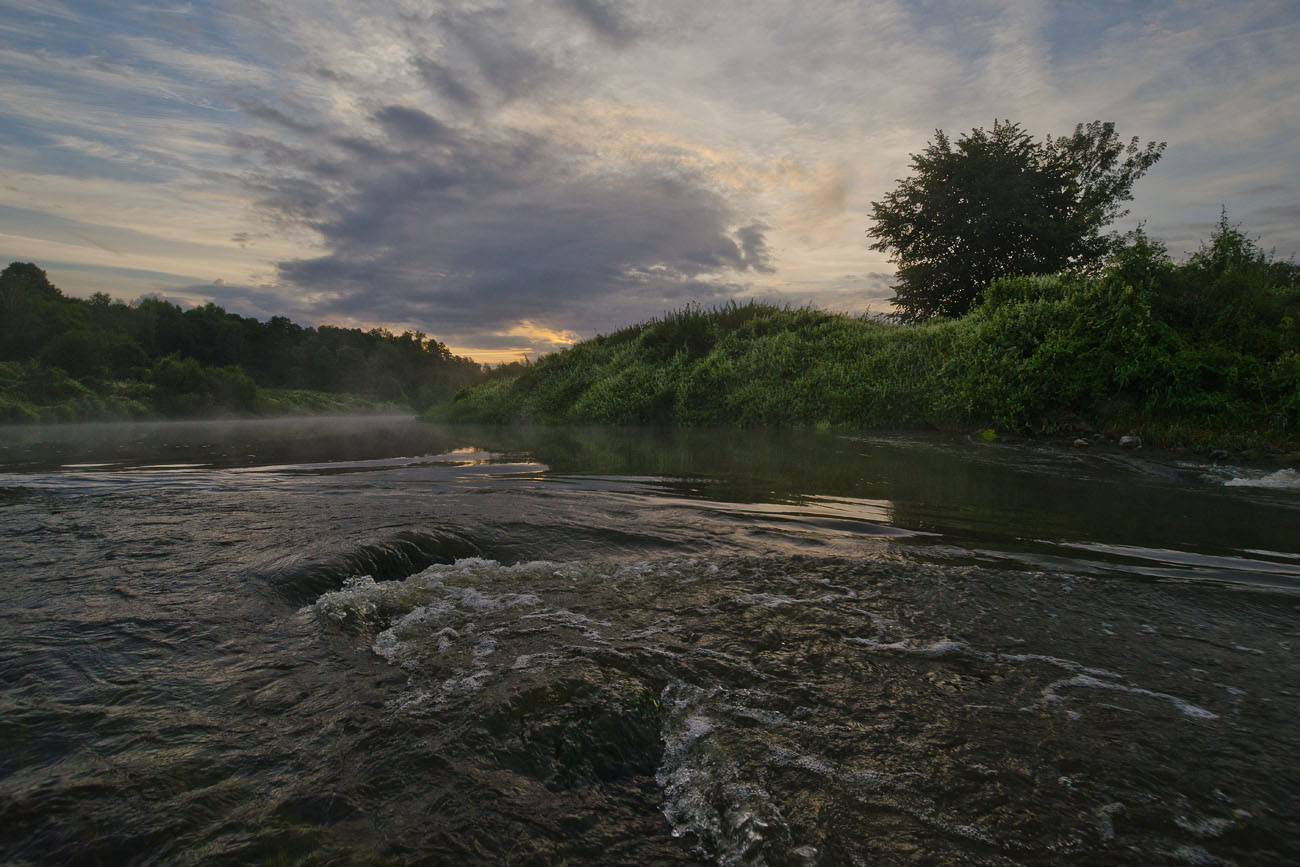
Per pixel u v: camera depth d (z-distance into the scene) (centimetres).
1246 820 125
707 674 182
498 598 245
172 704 164
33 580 255
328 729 153
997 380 830
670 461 671
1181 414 724
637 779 141
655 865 116
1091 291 851
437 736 150
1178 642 207
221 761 140
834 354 1155
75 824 120
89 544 306
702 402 1223
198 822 121
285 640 206
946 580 264
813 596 246
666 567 284
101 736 149
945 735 153
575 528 349
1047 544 324
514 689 170
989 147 1822
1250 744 150
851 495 459
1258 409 688
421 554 306
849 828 123
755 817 126
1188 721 160
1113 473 565
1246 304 806
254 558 281
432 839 119
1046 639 208
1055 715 162
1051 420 803
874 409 958
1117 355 777
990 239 1797
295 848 116
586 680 175
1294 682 181
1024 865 113
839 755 145
